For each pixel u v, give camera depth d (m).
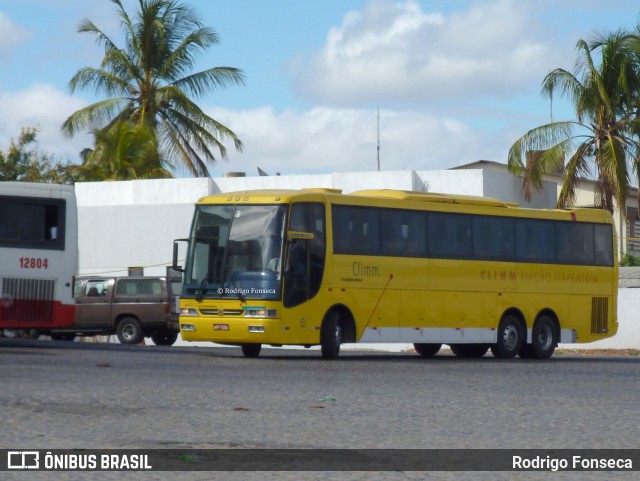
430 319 27.59
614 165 45.41
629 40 46.72
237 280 24.91
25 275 25.98
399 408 14.75
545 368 24.73
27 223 26.12
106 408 13.74
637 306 39.47
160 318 37.09
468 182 43.72
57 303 26.25
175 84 57.34
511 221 29.69
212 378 18.81
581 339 31.25
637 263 47.84
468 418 13.77
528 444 11.53
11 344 29.55
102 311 37.50
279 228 24.89
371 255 26.42
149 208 46.62
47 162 68.12
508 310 29.47
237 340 24.83
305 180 45.75
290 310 24.77
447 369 23.45
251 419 13.09
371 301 26.36
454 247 28.28
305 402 15.12
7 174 67.12
